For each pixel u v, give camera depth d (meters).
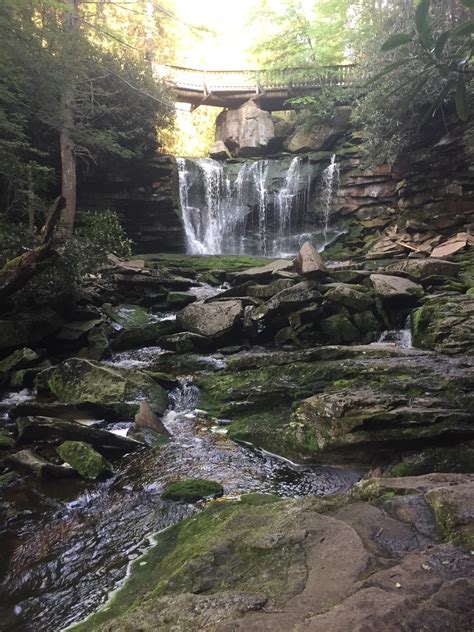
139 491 4.00
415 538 2.12
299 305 8.05
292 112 20.23
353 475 4.23
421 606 1.48
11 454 4.56
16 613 2.57
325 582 1.78
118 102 15.04
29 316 7.74
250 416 5.50
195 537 2.77
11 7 9.26
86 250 9.13
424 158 13.35
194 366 7.25
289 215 17.73
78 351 8.09
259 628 1.48
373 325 7.83
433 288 8.55
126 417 5.52
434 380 4.88
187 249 16.91
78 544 3.22
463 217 12.64
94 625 2.20
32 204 9.66
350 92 16.41
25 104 11.42
